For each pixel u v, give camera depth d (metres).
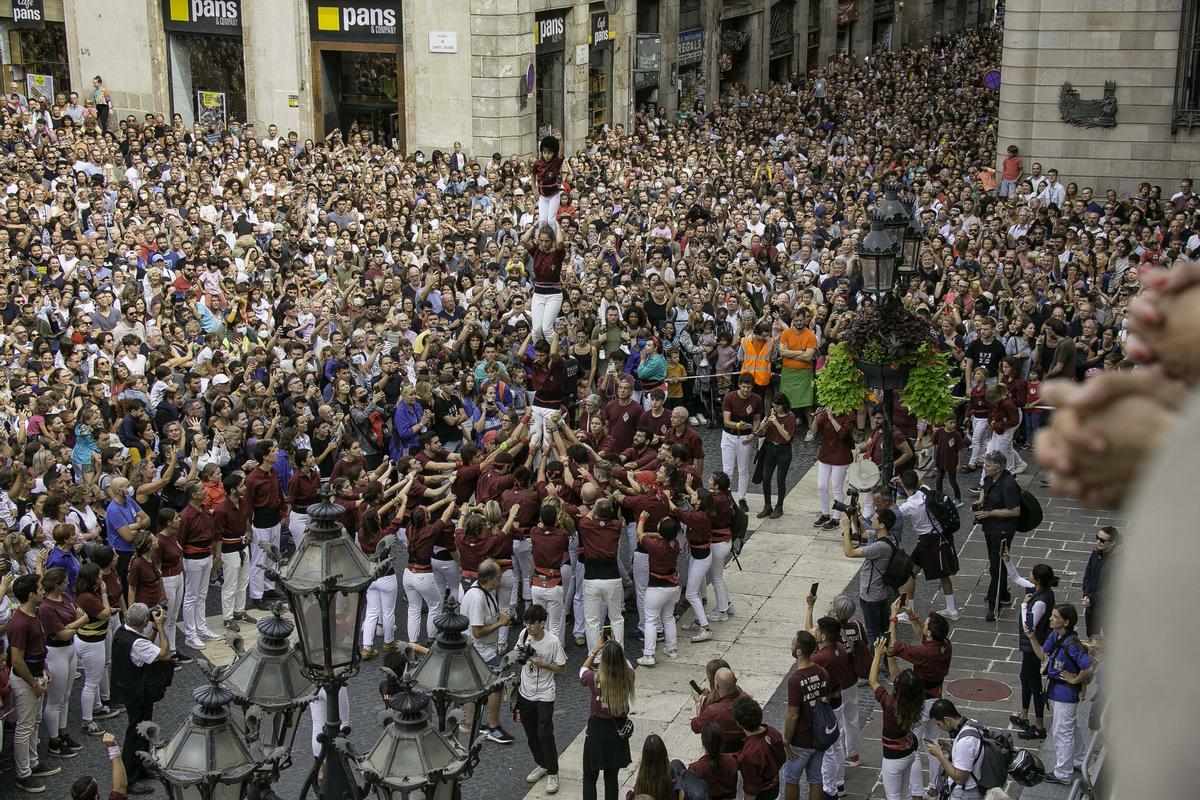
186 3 46.59
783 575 19.44
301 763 14.59
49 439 18.27
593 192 37.47
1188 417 1.00
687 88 57.50
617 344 25.31
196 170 37.06
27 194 32.56
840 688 13.48
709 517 17.16
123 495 16.89
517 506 16.97
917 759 13.16
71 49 47.88
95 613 14.74
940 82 62.31
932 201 35.91
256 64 46.34
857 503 17.50
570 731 15.41
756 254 31.42
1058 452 1.12
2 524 16.12
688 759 14.69
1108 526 14.84
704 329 25.56
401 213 34.00
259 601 18.52
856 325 17.09
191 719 8.72
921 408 17.30
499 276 29.92
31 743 14.06
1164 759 0.94
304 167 39.47
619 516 17.61
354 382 22.22
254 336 24.88
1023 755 12.18
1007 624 17.52
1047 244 30.09
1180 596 0.95
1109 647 1.03
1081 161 40.19
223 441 19.17
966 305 25.94
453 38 44.50
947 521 17.09
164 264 29.36
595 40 49.91
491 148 45.06
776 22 64.56
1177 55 38.69
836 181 40.94
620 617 16.52
